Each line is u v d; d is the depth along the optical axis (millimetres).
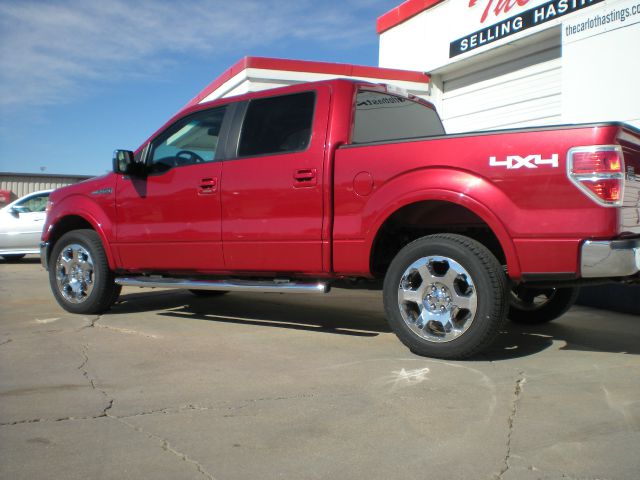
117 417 3219
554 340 5027
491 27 9461
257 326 5645
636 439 2867
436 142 4301
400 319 4414
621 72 7266
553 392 3566
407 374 3953
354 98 4961
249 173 5125
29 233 12555
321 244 4758
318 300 7309
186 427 3072
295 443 2859
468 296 4121
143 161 6023
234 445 2842
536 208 3926
